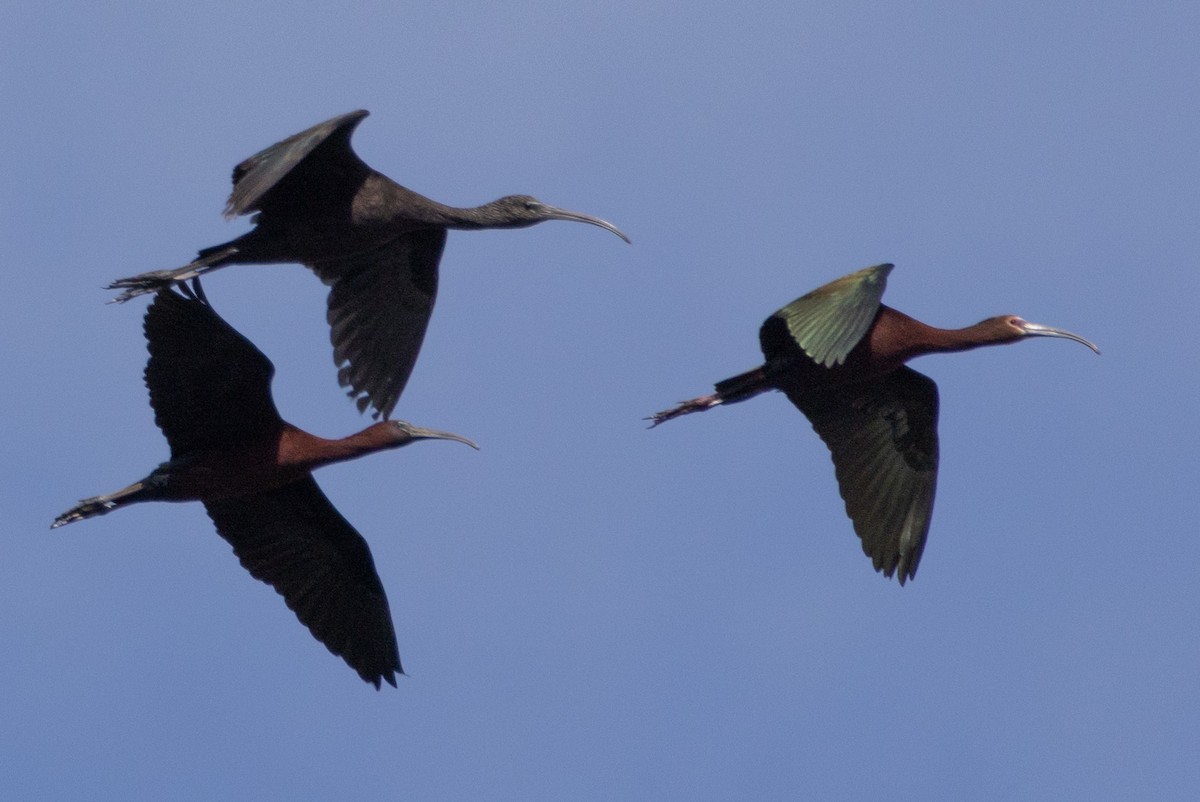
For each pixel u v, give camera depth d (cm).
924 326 1920
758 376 1902
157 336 1781
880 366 1908
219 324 1766
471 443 1902
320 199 1836
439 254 1973
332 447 1852
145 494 1817
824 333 1639
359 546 1964
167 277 1742
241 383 1800
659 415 1925
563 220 1973
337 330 1967
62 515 1797
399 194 1870
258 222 1819
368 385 1958
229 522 1953
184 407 1808
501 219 1950
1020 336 1947
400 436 1888
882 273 1659
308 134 1628
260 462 1831
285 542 1967
